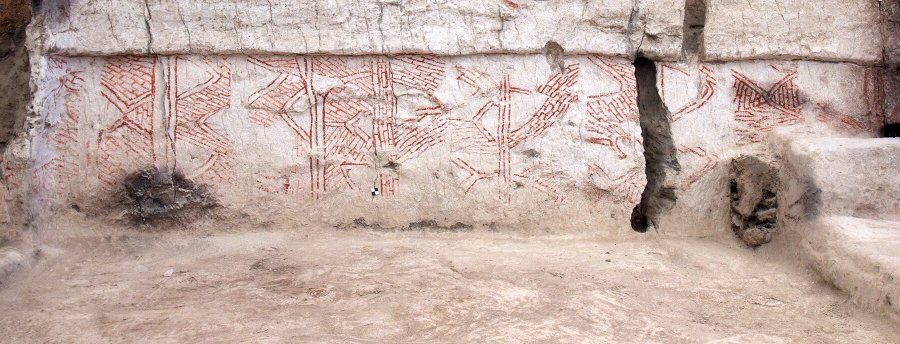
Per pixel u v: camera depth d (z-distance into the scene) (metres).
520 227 5.36
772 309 4.07
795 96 5.58
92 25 4.98
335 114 5.23
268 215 5.24
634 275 4.60
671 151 5.46
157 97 5.09
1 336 3.60
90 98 5.04
